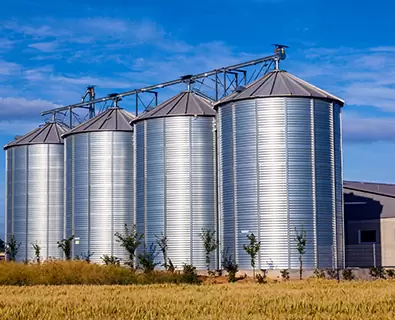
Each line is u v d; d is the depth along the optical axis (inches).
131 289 1905.8
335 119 2503.7
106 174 2974.9
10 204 3452.3
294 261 2351.1
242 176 2434.8
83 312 1347.2
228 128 2504.9
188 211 2647.6
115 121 3041.3
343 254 2487.7
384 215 2785.4
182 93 2842.0
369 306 1376.7
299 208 2377.0
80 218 3002.0
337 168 2498.8
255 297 1568.7
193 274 2380.7
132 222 2967.5
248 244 2399.1
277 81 2492.6
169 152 2687.0
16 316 1311.5
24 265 2389.3
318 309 1355.8
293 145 2397.9
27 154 3405.5
